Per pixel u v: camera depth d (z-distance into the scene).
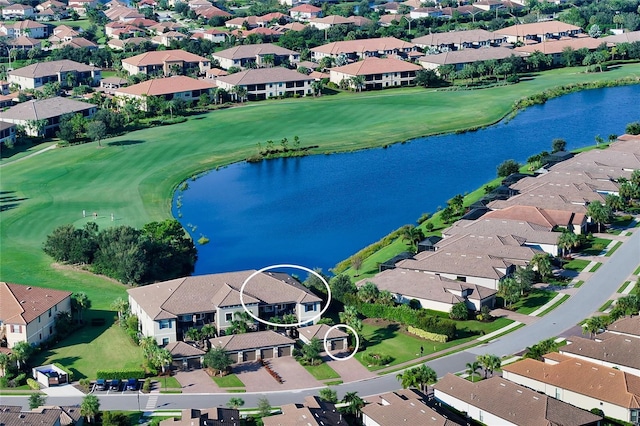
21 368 178.00
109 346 187.38
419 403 150.50
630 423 151.00
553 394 159.62
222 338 182.38
